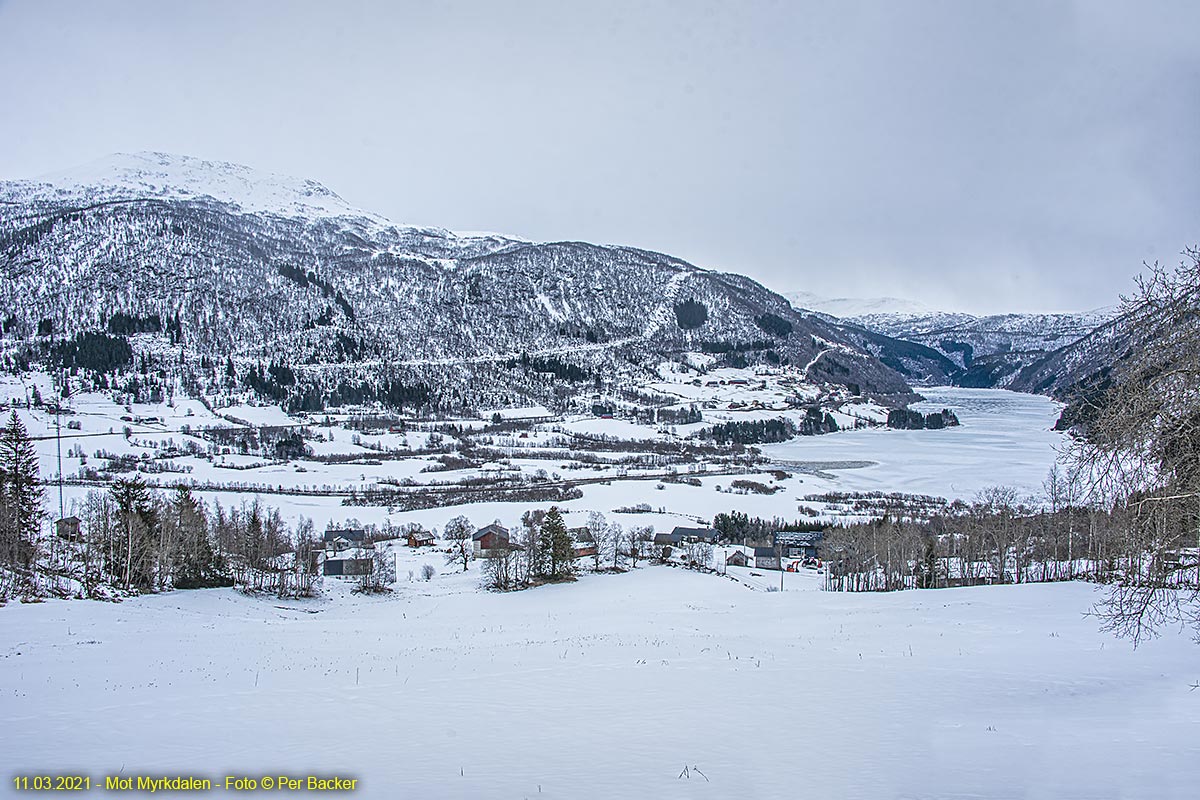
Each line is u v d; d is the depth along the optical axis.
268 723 24.94
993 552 92.19
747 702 28.02
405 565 109.06
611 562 106.81
